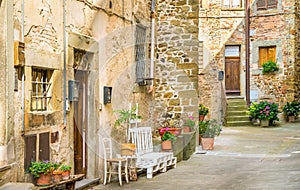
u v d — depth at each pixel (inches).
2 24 168.4
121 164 271.6
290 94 616.1
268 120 573.0
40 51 195.8
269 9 628.4
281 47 619.8
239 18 644.7
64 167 200.2
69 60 225.0
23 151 182.5
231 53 653.9
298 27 626.8
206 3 641.0
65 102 220.5
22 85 182.7
